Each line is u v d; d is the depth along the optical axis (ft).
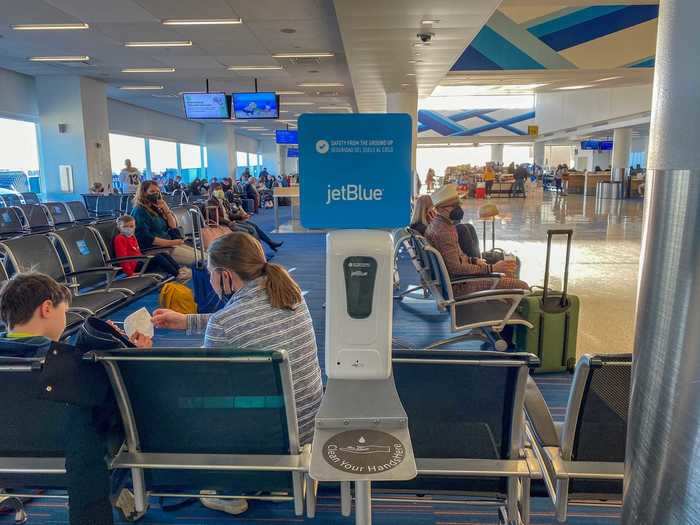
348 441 2.93
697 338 2.05
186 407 4.73
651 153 2.28
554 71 32.71
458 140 92.99
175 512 6.74
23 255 12.12
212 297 14.10
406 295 18.01
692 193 2.03
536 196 76.02
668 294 2.16
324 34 25.70
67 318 10.91
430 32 20.47
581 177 80.23
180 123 68.03
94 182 38.65
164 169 66.33
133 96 48.44
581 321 14.39
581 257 24.38
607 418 4.62
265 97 37.22
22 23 23.77
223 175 76.74
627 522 2.49
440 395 4.73
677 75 2.08
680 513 2.15
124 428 4.81
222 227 22.54
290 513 6.74
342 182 3.42
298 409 5.86
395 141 3.39
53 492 6.79
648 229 2.29
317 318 15.33
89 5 21.07
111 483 5.01
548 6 31.01
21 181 38.42
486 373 4.59
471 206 56.54
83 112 37.47
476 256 14.64
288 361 4.35
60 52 29.81
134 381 4.62
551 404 9.66
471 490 5.13
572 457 4.77
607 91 65.87
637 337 2.39
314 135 3.37
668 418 2.19
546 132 86.63
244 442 4.87
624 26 31.37
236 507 6.64
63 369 4.34
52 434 4.94
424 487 5.16
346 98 50.01
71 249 13.66
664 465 2.22
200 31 25.07
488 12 18.02
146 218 17.30
